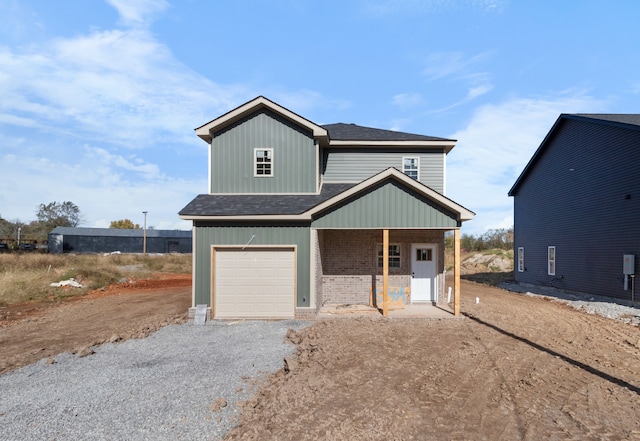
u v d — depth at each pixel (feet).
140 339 32.55
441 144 49.90
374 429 16.80
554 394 20.89
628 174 52.80
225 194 45.32
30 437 16.43
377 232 49.57
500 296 63.41
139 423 17.54
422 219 40.93
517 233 85.81
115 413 18.53
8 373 24.39
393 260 49.67
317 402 19.57
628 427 17.24
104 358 27.32
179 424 17.40
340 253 49.37
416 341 31.45
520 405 19.44
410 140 49.70
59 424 17.51
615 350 29.89
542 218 75.00
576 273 64.18
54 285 66.64
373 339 31.86
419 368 24.81
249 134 45.52
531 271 78.89
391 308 45.70
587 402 19.90
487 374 23.89
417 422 17.49
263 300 40.70
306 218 39.91
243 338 32.60
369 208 40.91
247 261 40.91
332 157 50.98
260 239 40.75
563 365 25.88
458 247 41.37
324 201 40.01
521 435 16.43
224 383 22.33
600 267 58.39
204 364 25.80
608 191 56.80
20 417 18.22
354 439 15.96
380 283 49.24
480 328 36.50
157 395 20.62
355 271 49.29
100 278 76.79
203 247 40.81
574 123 65.10
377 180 40.27
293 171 45.32
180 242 189.78
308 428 16.87
